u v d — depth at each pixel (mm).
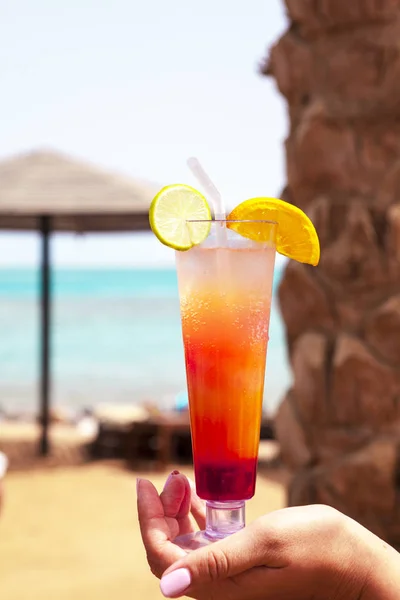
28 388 28938
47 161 10539
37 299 66938
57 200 10008
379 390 2949
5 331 46250
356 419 2996
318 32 3092
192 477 9711
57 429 14180
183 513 1321
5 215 11039
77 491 8828
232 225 1219
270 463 9953
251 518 7195
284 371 33812
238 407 1219
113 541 6781
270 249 1244
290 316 3189
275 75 3312
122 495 8656
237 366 1212
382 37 2957
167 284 80750
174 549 1169
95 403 26016
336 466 3012
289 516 1143
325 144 3035
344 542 1137
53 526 7301
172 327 47594
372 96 2984
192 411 1265
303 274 3090
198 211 1269
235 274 1205
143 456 10562
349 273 3004
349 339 2994
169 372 32781
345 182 3021
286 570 1104
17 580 5660
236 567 1074
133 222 10883
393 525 2943
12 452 11023
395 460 2941
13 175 10344
